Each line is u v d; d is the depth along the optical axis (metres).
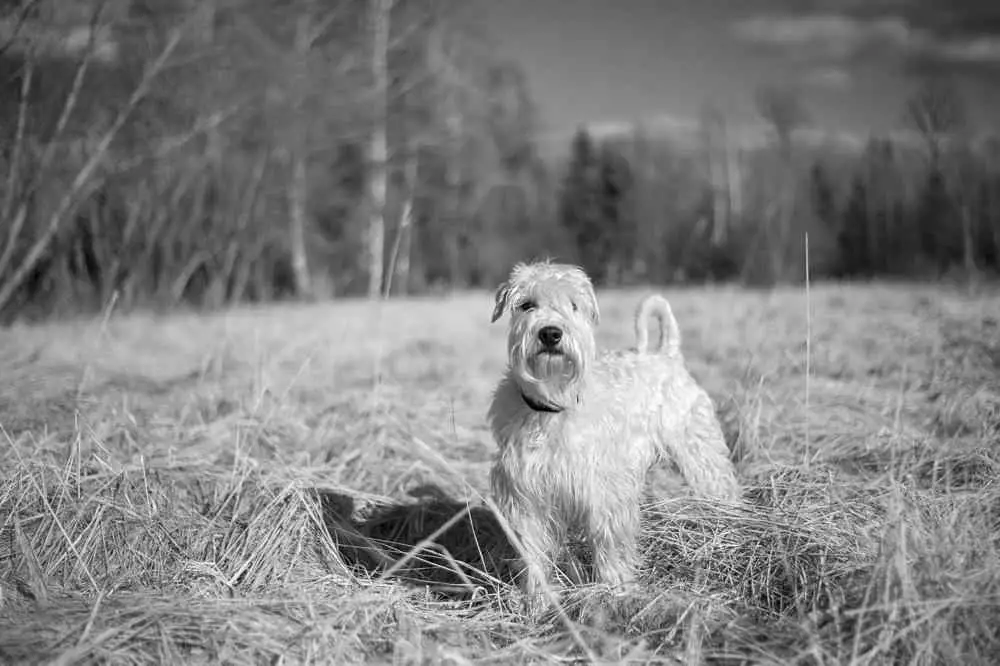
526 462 4.55
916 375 8.17
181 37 15.96
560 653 3.90
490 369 10.66
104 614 3.84
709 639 3.86
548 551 4.83
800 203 39.25
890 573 3.70
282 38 23.52
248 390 8.40
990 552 3.93
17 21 12.33
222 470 5.80
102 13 13.41
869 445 6.23
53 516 4.77
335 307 20.70
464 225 32.66
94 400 7.86
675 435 5.39
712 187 41.34
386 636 3.95
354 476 6.39
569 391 4.49
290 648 3.71
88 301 19.62
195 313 19.61
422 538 5.62
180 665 3.54
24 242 16.47
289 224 27.70
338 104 25.42
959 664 3.37
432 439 7.21
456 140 29.38
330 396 8.62
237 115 20.36
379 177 27.66
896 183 40.16
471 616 4.47
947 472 5.00
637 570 4.79
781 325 11.48
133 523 4.92
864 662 3.41
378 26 26.50
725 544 4.76
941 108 34.09
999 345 8.93
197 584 4.49
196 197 22.75
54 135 14.05
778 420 7.04
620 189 42.94
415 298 26.19
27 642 3.59
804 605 4.09
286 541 4.85
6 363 10.30
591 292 4.84
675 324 5.77
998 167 34.12
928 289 18.14
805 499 5.19
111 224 21.45
